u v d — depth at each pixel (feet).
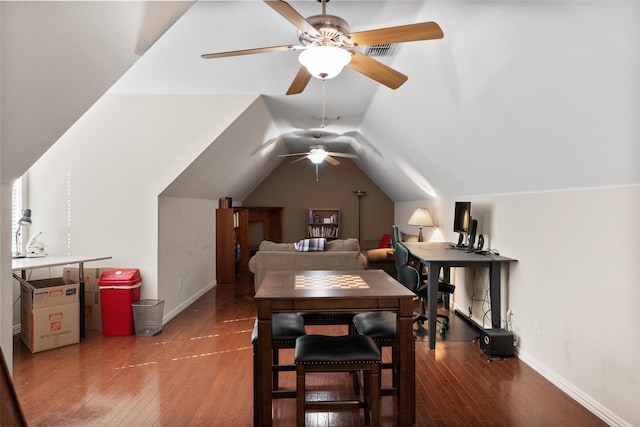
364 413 7.91
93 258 13.16
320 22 6.48
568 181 9.14
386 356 11.67
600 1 5.28
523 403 8.71
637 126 6.34
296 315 9.11
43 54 5.44
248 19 8.64
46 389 9.34
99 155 14.56
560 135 8.07
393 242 16.49
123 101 14.42
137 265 14.57
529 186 10.94
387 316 8.94
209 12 8.36
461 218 14.73
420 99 11.74
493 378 10.03
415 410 8.27
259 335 7.22
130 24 6.17
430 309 12.21
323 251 16.75
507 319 12.27
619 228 7.75
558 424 7.86
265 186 30.27
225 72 12.00
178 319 15.55
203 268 20.39
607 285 8.07
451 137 12.41
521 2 6.20
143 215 14.56
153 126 14.44
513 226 12.09
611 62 5.88
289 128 19.72
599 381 8.27
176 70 11.85
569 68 6.56
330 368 6.96
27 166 7.18
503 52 7.45
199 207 19.63
